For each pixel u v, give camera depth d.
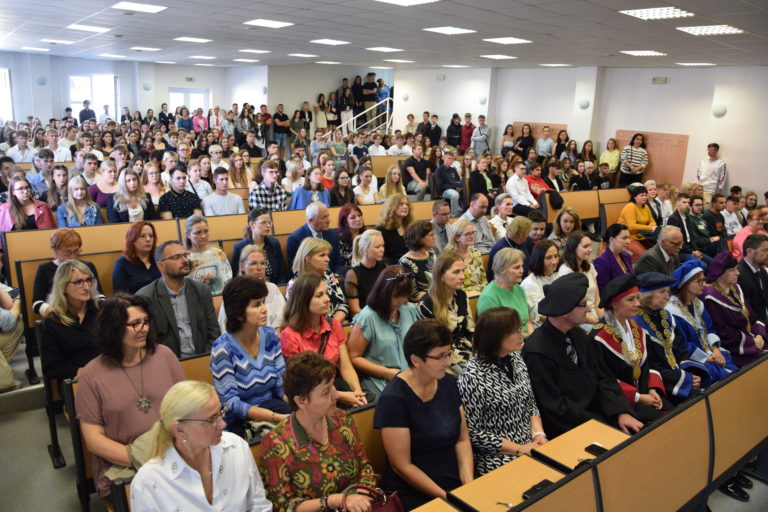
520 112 15.16
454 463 2.39
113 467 2.32
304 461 2.06
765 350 4.11
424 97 17.58
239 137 16.44
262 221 4.63
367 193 7.73
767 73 10.62
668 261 5.00
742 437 2.71
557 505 1.78
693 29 7.20
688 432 2.37
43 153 6.93
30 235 4.66
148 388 2.45
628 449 2.07
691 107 11.93
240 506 1.93
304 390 2.01
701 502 2.47
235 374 2.70
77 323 3.15
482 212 5.96
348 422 2.21
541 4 6.25
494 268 3.69
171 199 6.05
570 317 2.78
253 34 10.84
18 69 19.08
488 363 2.59
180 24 9.97
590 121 13.45
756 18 6.12
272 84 19.09
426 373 2.30
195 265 4.18
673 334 3.53
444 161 9.54
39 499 2.90
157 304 3.25
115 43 13.98
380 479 2.41
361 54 13.67
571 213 5.37
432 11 7.17
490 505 1.90
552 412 2.73
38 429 3.55
